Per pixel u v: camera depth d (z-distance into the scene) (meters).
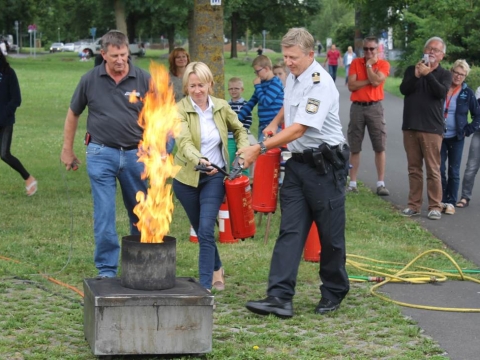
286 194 6.72
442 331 6.38
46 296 7.05
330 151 6.56
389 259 8.91
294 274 6.65
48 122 23.38
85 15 75.50
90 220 10.44
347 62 44.69
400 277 7.99
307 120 6.47
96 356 5.52
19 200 11.75
